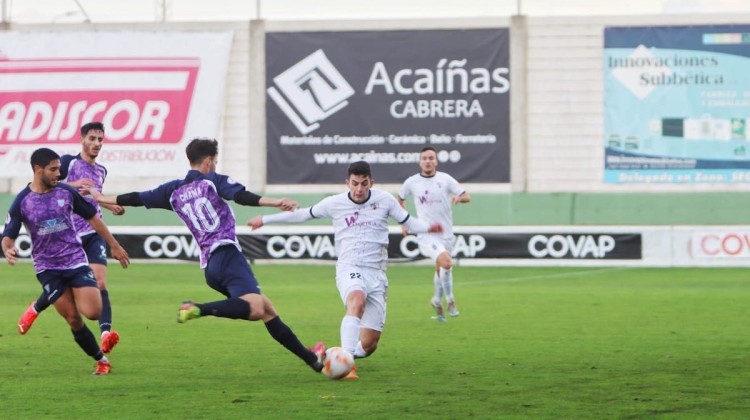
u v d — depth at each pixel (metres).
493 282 60.91
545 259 70.62
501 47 75.50
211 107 77.06
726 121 74.06
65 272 26.97
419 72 76.00
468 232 71.19
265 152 77.00
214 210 25.78
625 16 74.56
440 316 41.53
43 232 26.62
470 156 75.75
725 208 74.12
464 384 26.64
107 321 30.59
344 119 76.44
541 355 32.06
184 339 36.00
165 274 65.56
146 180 77.56
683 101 74.31
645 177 74.75
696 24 74.12
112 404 23.88
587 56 74.88
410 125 76.06
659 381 27.14
